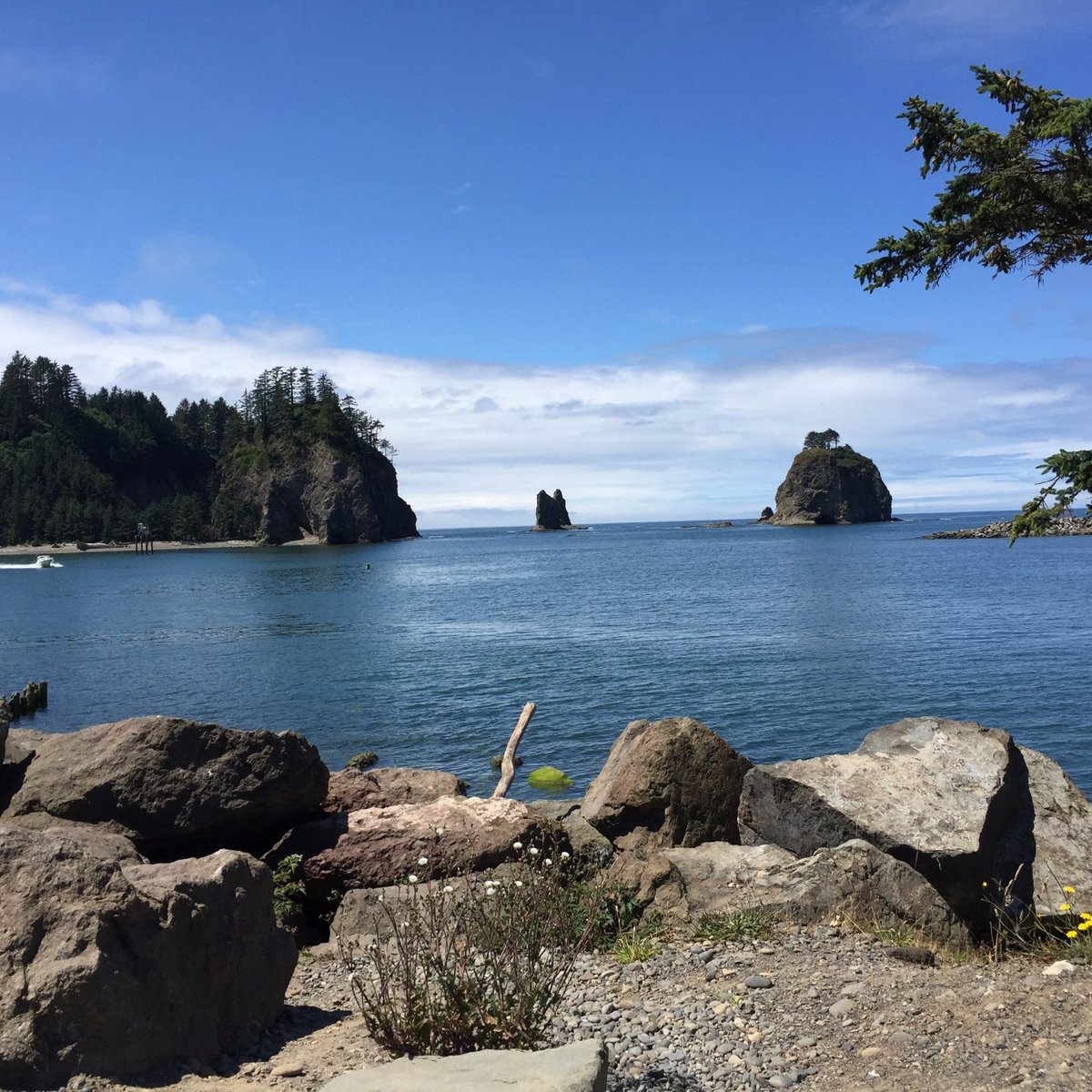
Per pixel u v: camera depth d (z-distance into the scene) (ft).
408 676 104.63
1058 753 62.13
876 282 23.76
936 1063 14.83
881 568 283.59
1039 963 20.22
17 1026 12.68
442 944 18.76
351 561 467.52
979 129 21.70
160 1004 14.28
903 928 22.36
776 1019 17.26
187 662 122.52
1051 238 22.27
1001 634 121.39
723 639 127.24
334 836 28.04
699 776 30.17
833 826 26.02
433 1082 11.57
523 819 28.40
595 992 19.02
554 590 242.58
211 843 27.27
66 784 26.03
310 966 22.18
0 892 13.94
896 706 78.74
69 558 547.08
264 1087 13.64
